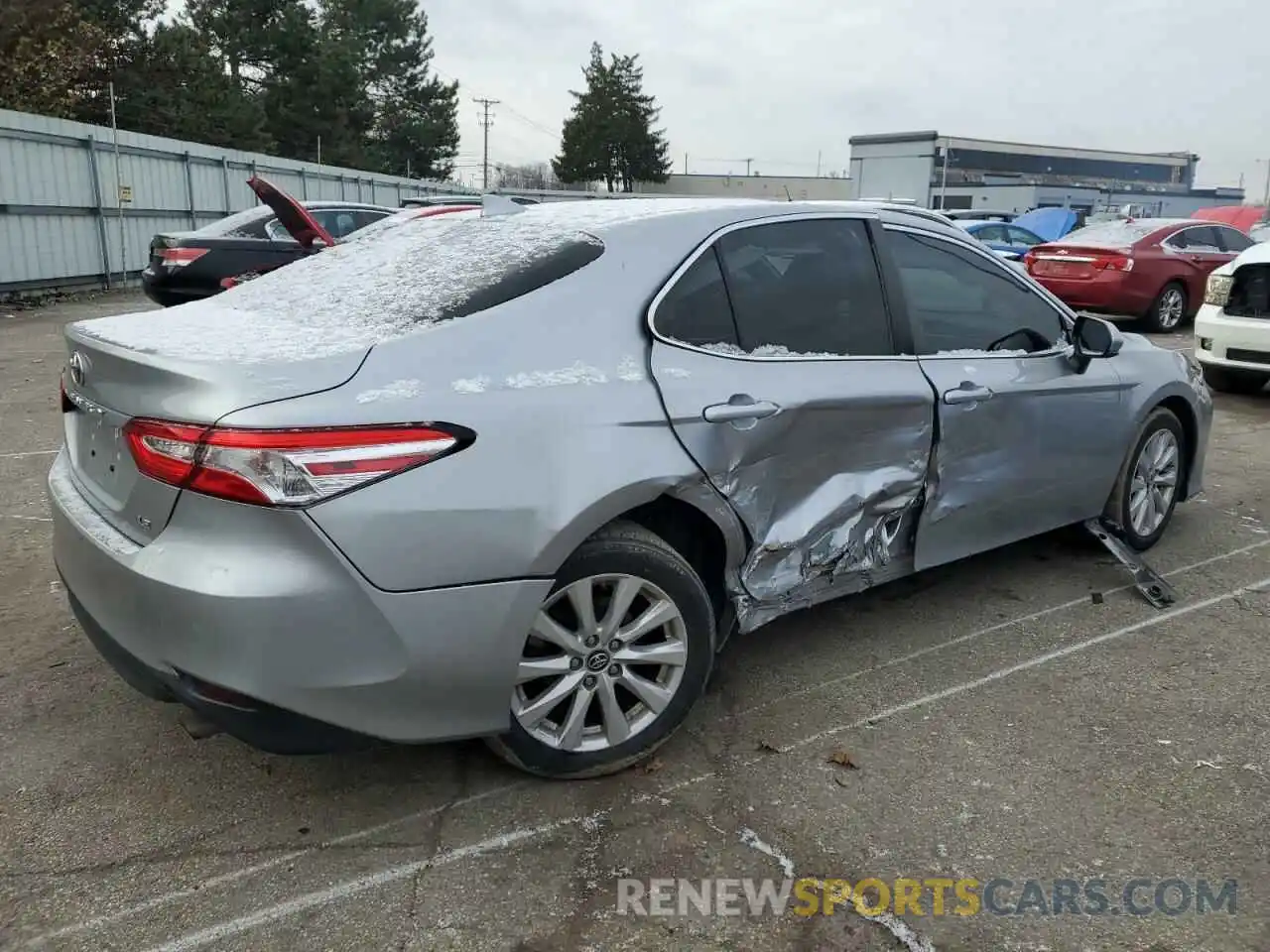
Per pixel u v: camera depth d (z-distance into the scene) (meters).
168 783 2.97
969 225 18.33
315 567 2.38
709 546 3.22
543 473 2.64
